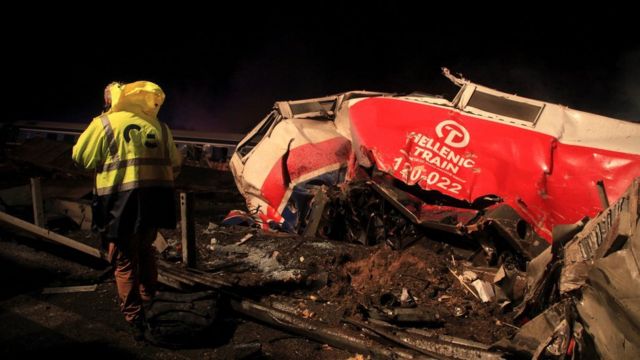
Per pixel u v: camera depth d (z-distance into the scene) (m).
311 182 5.72
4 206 5.97
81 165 3.66
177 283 4.44
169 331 3.65
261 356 3.59
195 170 8.68
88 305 4.30
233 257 5.05
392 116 5.32
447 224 4.68
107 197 3.60
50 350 3.66
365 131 5.33
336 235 5.52
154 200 3.69
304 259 4.92
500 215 4.47
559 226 3.73
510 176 4.63
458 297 4.25
